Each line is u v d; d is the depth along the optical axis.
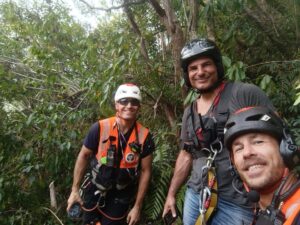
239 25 2.02
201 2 1.89
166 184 1.88
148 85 2.14
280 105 1.82
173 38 1.94
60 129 2.19
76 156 2.20
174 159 2.00
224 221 1.12
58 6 3.03
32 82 2.57
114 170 1.58
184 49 1.18
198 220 1.16
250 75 2.07
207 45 1.13
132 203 1.76
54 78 2.50
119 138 1.58
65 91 2.69
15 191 2.09
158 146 1.97
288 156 0.59
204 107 1.18
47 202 2.22
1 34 3.06
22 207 2.15
